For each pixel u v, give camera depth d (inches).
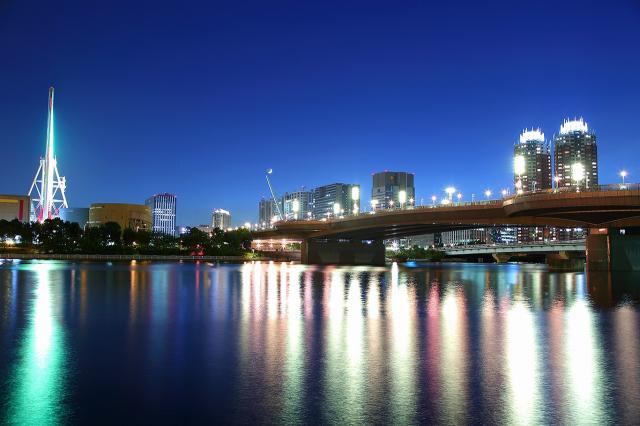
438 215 5541.3
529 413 800.3
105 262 7805.1
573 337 1414.9
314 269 6510.8
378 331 1507.1
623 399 864.9
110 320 1717.5
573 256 7529.5
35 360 1131.9
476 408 821.2
